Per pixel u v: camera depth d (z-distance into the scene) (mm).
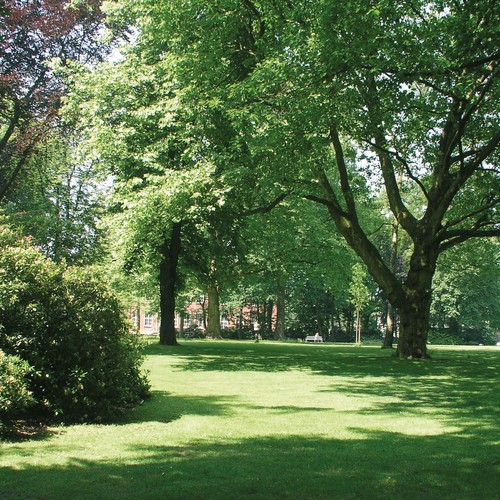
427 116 15945
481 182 20531
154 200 16594
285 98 14086
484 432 7438
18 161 23750
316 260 33750
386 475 5223
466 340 64375
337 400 10289
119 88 19516
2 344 7484
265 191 17188
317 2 13273
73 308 8008
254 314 66188
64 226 27109
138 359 9766
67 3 21781
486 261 29047
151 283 36344
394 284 20000
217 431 7328
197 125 17219
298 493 4652
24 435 6871
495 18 13664
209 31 16234
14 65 21016
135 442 6598
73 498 4453
